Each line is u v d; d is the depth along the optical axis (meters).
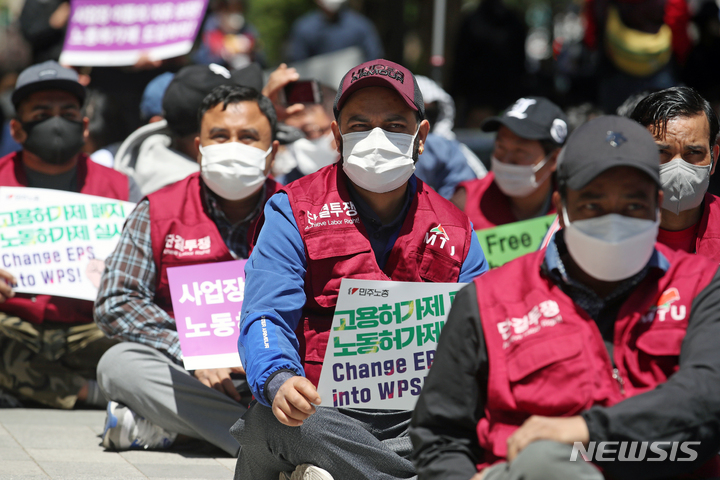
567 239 2.85
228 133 5.00
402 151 3.90
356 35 14.37
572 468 2.44
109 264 5.12
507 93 14.16
